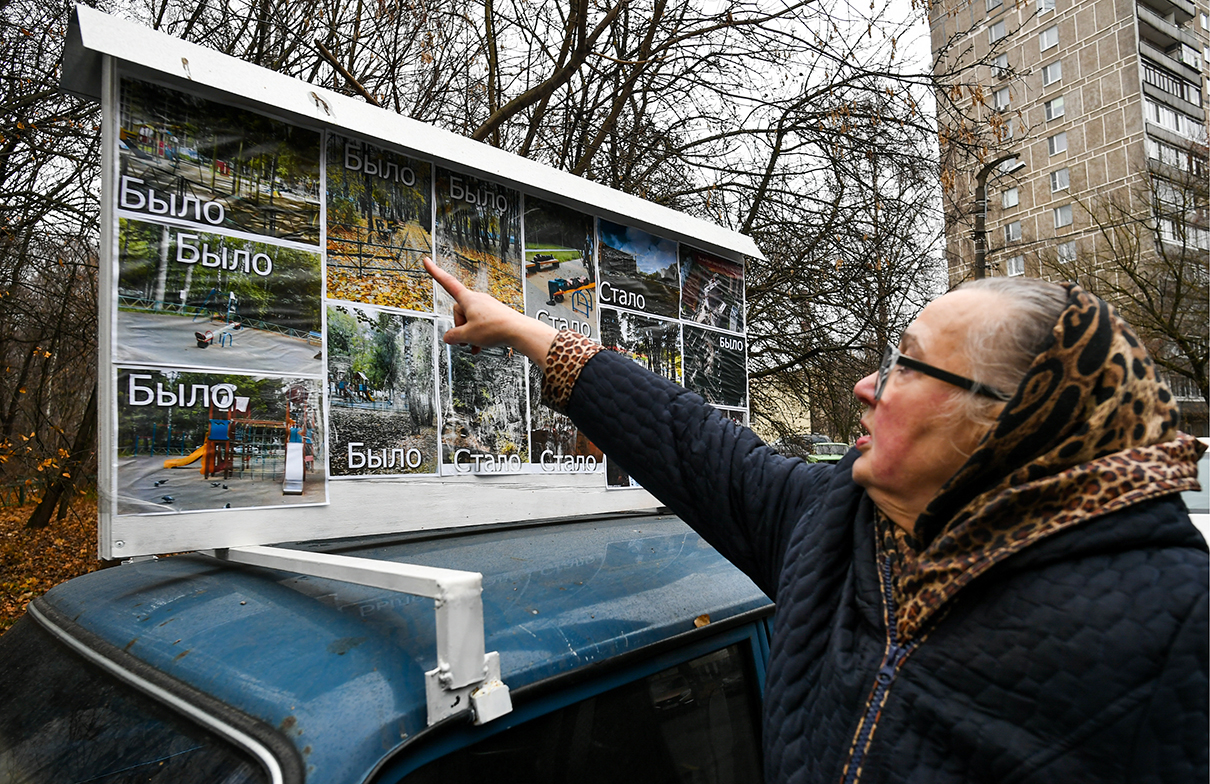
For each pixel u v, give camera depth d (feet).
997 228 119.85
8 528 35.65
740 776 4.27
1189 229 69.92
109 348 4.00
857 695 2.56
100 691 3.62
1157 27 106.93
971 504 2.42
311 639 3.37
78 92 4.62
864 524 2.94
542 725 3.36
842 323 25.39
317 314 4.82
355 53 22.17
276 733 2.83
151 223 4.20
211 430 4.31
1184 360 68.03
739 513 3.68
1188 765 1.97
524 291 6.09
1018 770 2.14
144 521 4.02
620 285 6.95
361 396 4.99
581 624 3.84
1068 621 2.16
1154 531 2.22
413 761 2.84
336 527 4.77
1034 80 114.62
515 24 21.67
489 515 5.65
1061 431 2.31
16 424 27.99
